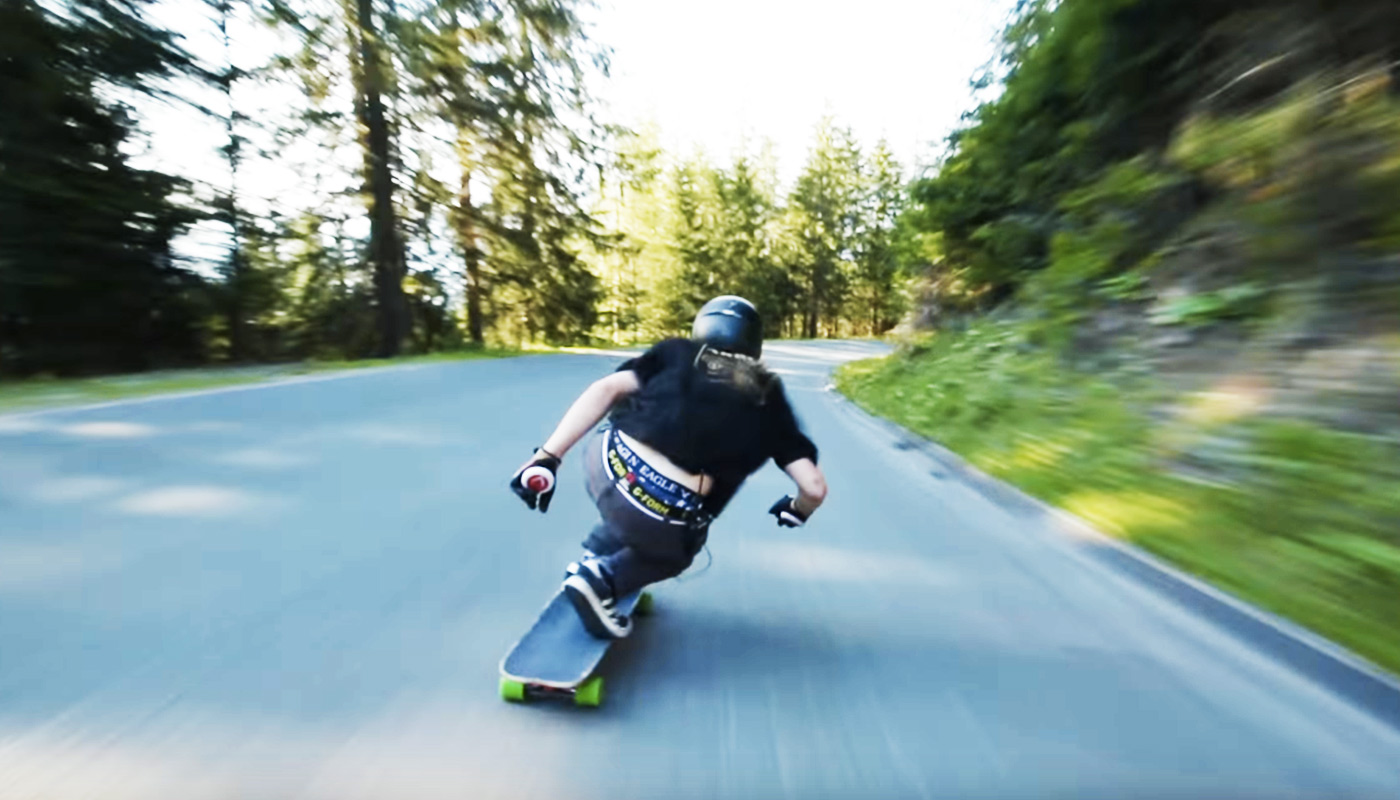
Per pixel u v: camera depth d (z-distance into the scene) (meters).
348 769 3.05
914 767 3.27
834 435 13.41
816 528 7.05
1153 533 6.26
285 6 25.89
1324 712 3.83
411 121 31.38
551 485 3.62
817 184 83.50
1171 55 12.96
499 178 34.62
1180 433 8.10
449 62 29.81
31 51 20.44
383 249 31.48
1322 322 8.19
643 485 3.67
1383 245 8.12
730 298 3.92
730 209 76.88
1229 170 10.76
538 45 31.31
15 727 3.21
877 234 85.56
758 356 3.89
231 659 3.87
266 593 4.73
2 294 21.02
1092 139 15.42
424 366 21.09
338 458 8.57
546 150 34.28
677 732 3.45
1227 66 11.59
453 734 3.32
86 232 22.61
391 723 3.38
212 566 5.13
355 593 4.79
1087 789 3.16
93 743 3.12
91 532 5.69
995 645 4.55
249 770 3.01
